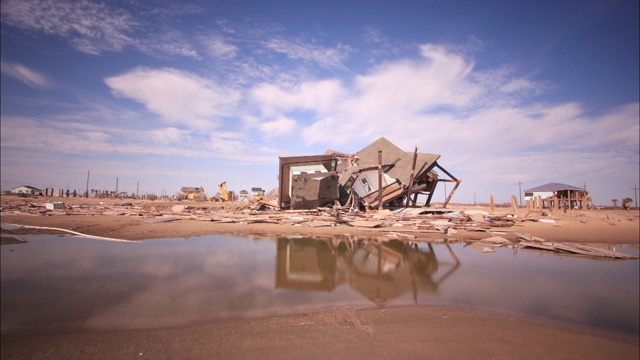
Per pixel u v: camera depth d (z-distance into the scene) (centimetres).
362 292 766
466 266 1070
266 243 1443
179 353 450
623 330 578
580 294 792
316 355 438
